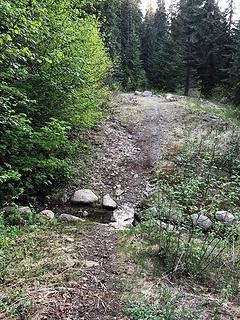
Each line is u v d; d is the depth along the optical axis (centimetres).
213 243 561
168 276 448
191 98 2289
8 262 453
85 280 421
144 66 4053
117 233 619
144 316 349
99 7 2483
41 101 883
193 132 1367
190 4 3344
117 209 859
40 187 863
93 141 1226
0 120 641
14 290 387
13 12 526
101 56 1309
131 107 1697
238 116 1684
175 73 2911
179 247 498
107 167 1069
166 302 377
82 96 1021
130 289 408
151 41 4122
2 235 535
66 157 1016
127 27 3534
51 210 803
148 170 1078
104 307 369
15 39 616
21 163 780
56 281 411
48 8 830
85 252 513
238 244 562
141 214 807
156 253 514
